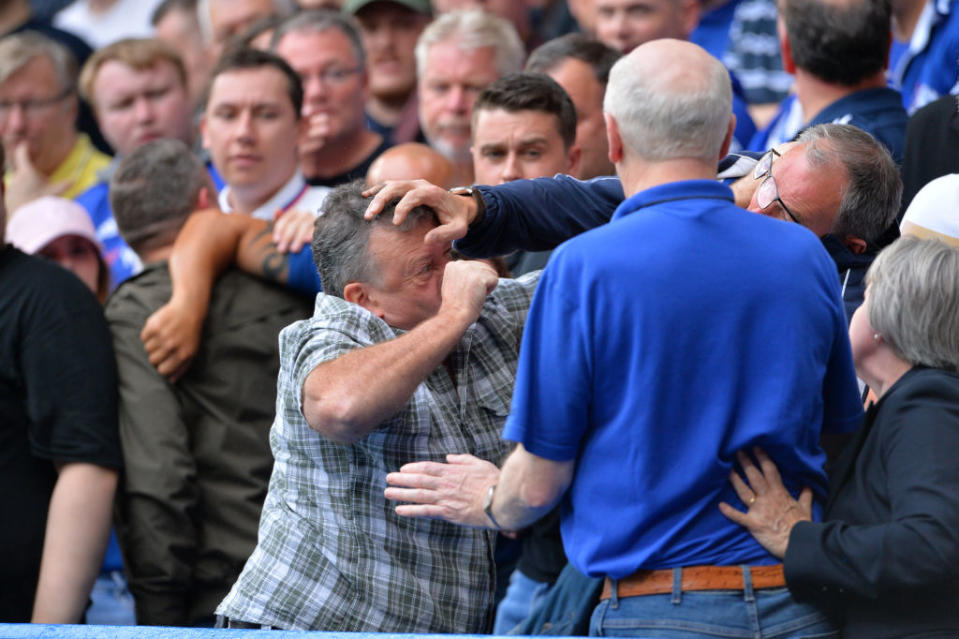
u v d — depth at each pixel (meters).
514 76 12.82
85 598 12.04
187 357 12.22
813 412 7.89
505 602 12.49
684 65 7.84
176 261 12.58
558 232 9.66
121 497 12.20
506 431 7.79
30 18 23.19
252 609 8.71
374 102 19.69
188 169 13.38
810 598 7.73
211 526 12.15
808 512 7.94
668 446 7.71
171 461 12.02
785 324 7.68
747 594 7.73
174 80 19.22
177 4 22.28
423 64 16.45
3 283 12.18
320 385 8.35
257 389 12.34
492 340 9.40
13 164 18.53
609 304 7.64
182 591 11.95
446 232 8.85
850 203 9.55
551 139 12.58
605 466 7.81
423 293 8.98
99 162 18.97
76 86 19.09
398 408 8.32
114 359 12.39
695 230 7.71
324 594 8.63
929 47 15.68
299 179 15.22
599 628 7.95
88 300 12.42
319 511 8.75
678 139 7.80
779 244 7.80
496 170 12.64
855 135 9.78
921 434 7.84
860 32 13.00
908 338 8.24
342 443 8.62
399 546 8.75
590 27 20.41
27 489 12.08
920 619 7.88
